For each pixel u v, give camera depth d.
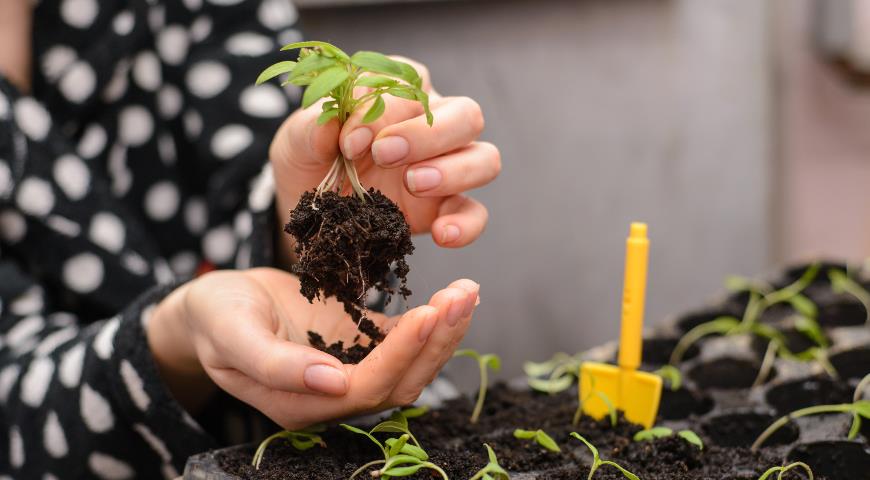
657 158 1.31
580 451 0.60
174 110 0.82
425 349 0.55
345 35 1.27
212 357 0.57
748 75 1.29
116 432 0.65
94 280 0.76
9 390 0.68
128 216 0.79
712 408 0.67
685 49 1.26
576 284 1.36
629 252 0.63
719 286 1.37
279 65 0.55
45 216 0.75
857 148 1.46
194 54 0.81
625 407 0.64
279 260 0.69
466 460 0.57
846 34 1.31
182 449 0.64
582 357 0.71
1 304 0.74
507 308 1.37
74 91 0.80
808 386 0.67
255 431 0.67
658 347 0.74
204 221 0.83
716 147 1.31
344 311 0.61
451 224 0.60
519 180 1.32
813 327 0.73
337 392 0.54
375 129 0.57
